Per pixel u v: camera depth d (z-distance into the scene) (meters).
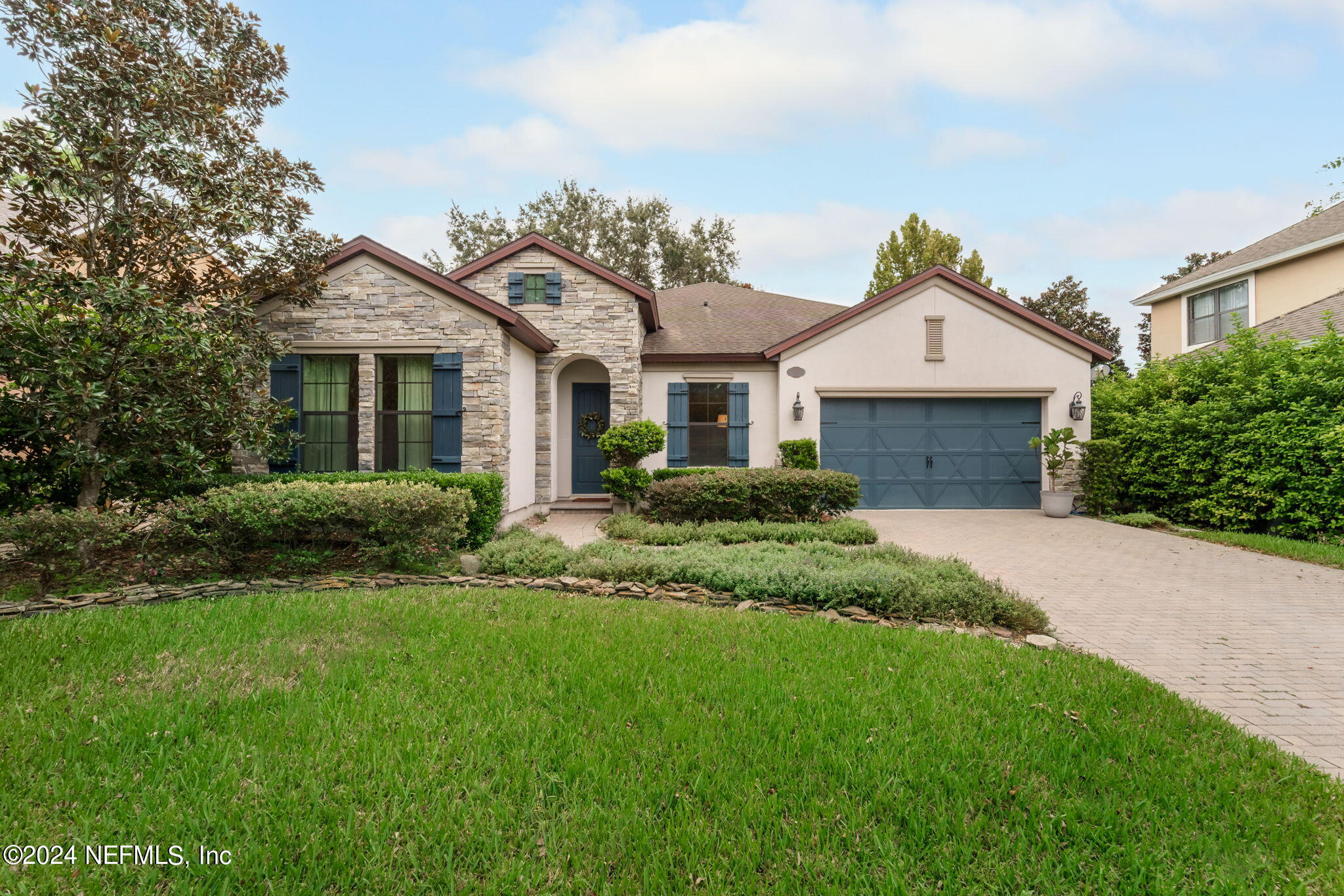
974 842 2.29
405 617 4.78
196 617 4.70
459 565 6.73
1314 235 14.03
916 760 2.81
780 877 2.11
